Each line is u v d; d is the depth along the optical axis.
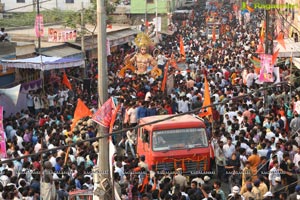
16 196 15.34
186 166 20.12
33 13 55.84
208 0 120.00
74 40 39.72
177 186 16.94
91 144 20.97
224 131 21.61
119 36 49.59
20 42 38.78
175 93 29.55
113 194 14.27
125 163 18.83
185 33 72.19
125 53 51.00
